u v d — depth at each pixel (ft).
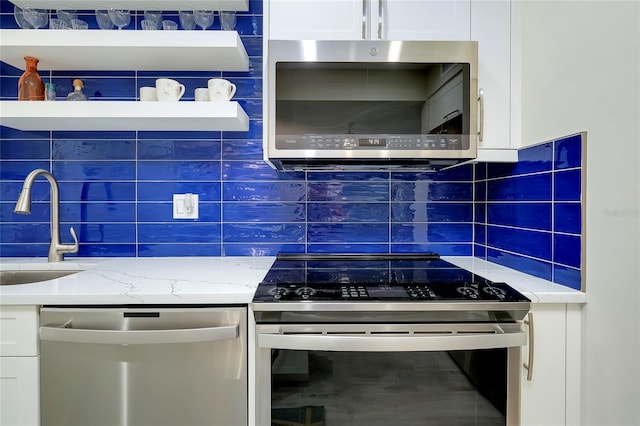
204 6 4.72
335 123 3.85
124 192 5.05
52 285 3.39
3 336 3.11
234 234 5.12
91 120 4.31
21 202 4.27
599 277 3.12
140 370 3.13
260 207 5.13
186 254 5.09
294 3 4.08
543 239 3.81
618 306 2.93
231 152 5.09
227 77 5.02
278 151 3.82
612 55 2.98
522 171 4.16
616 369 2.94
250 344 3.19
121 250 5.06
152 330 3.07
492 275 3.99
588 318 3.23
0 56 4.40
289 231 5.16
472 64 3.89
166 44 4.13
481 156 4.15
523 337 3.05
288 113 3.83
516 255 4.27
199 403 3.16
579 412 3.29
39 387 3.13
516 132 4.19
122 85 4.96
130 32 4.11
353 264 4.54
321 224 5.17
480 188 5.14
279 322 3.08
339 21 4.09
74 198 5.02
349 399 3.09
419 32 4.09
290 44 3.81
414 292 3.21
